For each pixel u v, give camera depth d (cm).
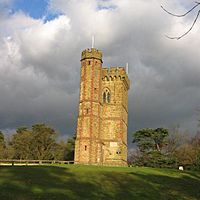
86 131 8731
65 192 4119
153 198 4250
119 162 9050
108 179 5166
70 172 5469
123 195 4259
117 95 9575
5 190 3962
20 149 11456
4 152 11475
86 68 9225
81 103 9012
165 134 10656
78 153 8619
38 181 4588
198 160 8638
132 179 5300
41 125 11700
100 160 8781
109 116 9438
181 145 10806
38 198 3738
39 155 11350
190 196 4538
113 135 9294
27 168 5609
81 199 3859
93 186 4606
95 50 9312
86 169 5919
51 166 6144
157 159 9931
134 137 10819
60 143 12225
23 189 4091
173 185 5131
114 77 9688
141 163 10200
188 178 5809
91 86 9062
